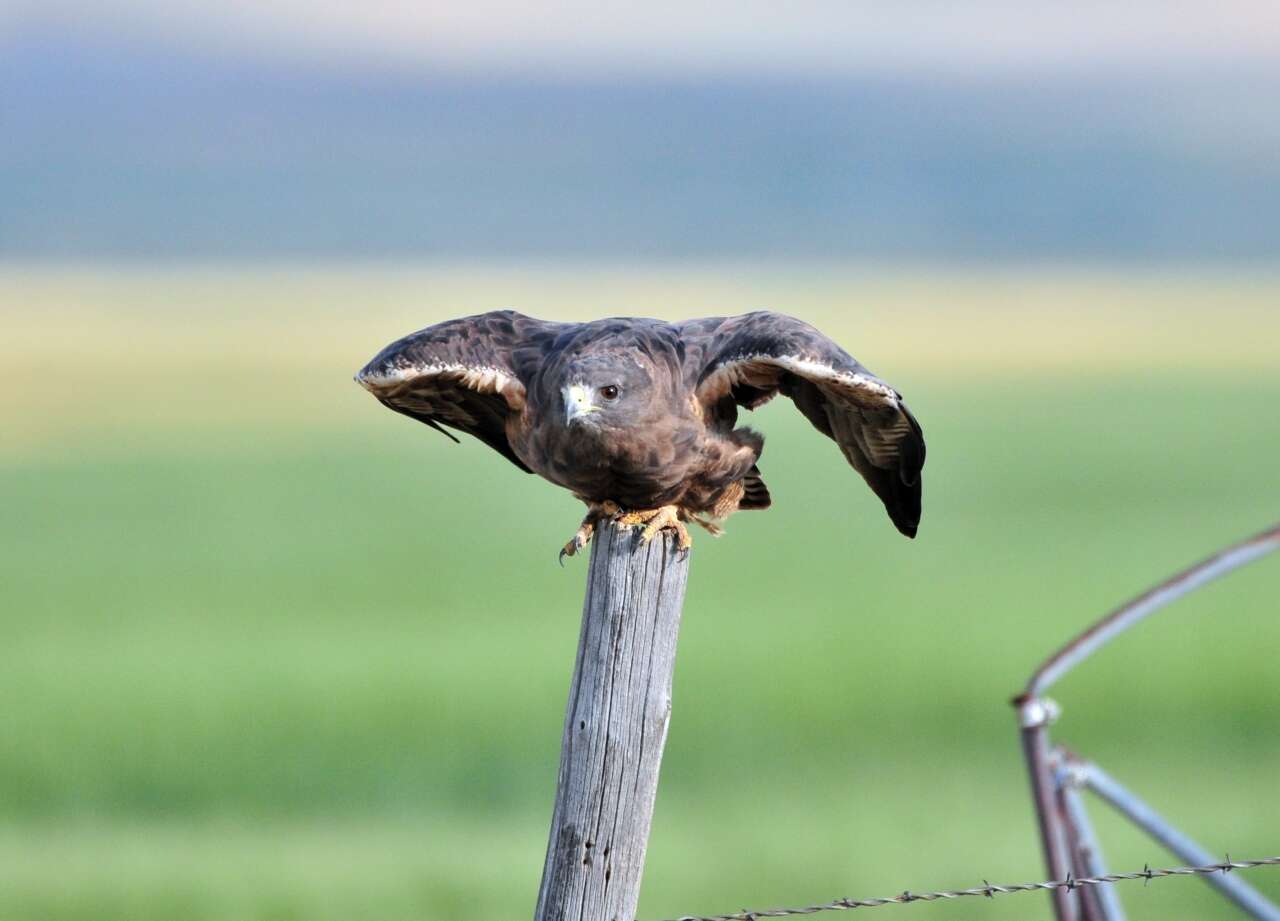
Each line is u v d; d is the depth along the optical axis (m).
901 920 30.81
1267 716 46.28
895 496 21.66
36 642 59.06
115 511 98.31
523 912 31.80
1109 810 38.66
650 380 19.61
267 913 31.55
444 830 37.59
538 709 48.19
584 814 15.67
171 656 55.53
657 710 15.64
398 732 45.62
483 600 68.75
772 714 47.09
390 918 31.06
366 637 59.56
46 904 31.88
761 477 21.91
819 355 19.38
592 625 15.71
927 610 63.09
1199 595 65.69
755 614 62.88
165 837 36.81
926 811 38.09
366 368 20.30
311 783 41.34
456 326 20.77
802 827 36.97
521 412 20.42
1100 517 87.81
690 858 34.59
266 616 64.94
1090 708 47.34
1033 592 66.88
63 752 43.53
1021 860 34.47
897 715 47.44
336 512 97.94
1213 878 18.84
